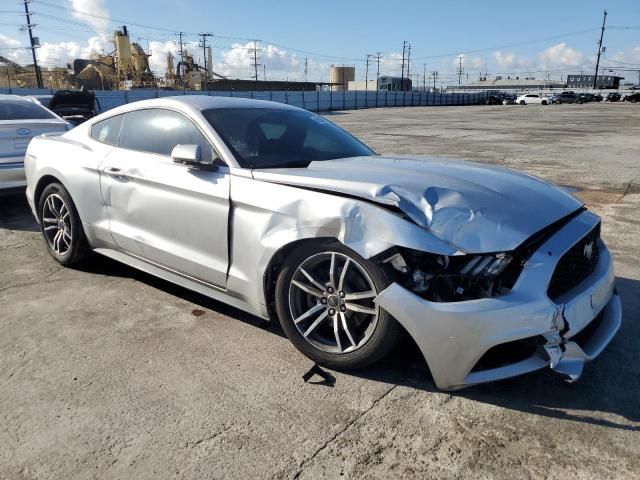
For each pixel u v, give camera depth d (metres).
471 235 2.39
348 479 2.09
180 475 2.11
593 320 2.69
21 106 7.14
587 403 2.56
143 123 3.86
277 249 2.84
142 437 2.33
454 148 13.48
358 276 2.68
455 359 2.38
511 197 2.68
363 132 19.72
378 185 2.65
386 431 2.37
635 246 5.03
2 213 6.65
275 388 2.70
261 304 3.03
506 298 2.33
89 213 4.09
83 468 2.15
